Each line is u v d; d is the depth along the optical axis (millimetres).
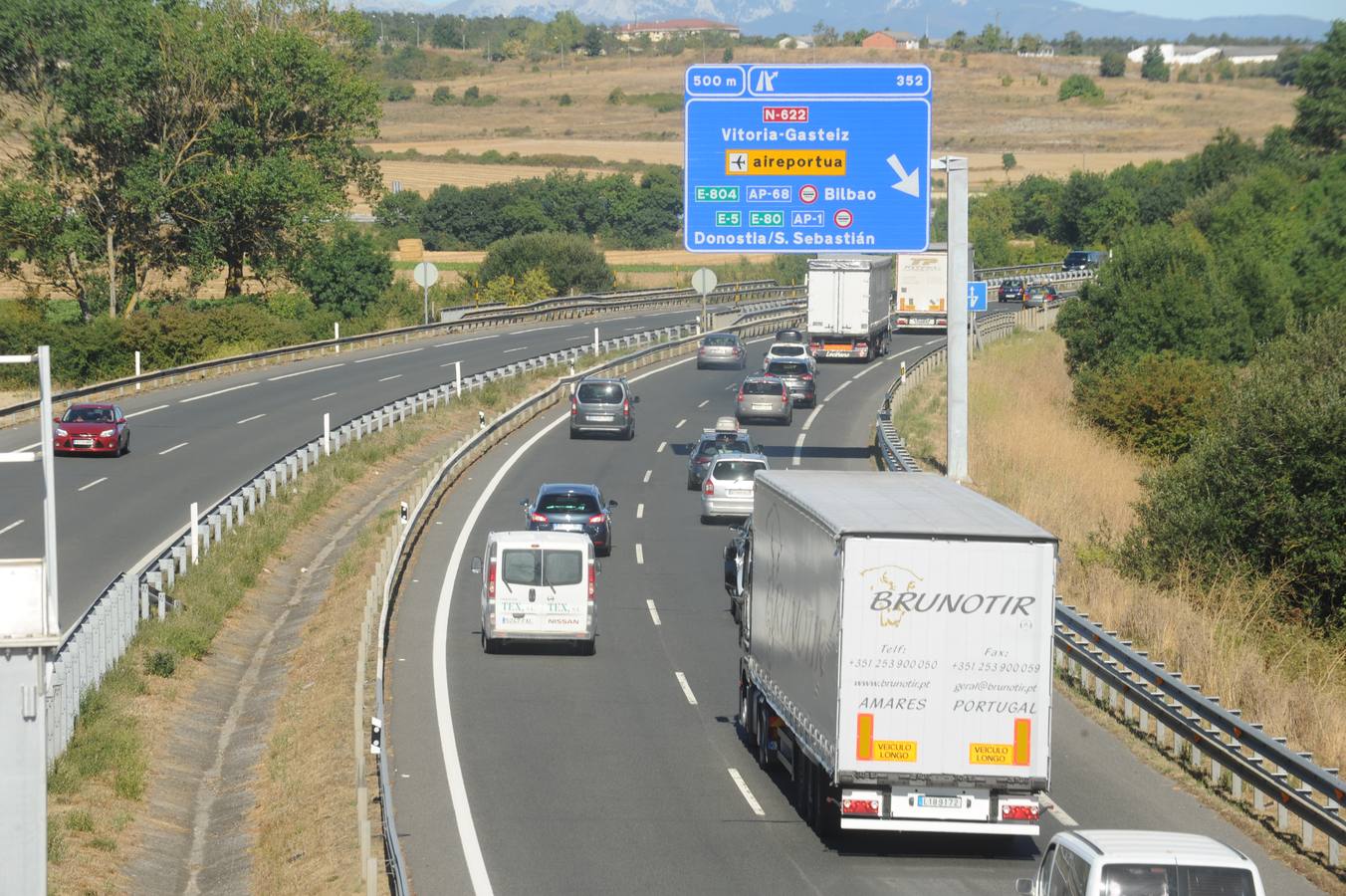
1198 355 146500
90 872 38188
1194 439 81875
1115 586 65625
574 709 53250
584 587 60250
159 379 139875
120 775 45250
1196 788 43562
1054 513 84750
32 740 28812
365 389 137625
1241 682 52406
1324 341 88312
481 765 46250
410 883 35812
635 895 35000
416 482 100250
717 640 64625
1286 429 72062
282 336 169875
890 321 186125
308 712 53375
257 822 43844
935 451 108250
